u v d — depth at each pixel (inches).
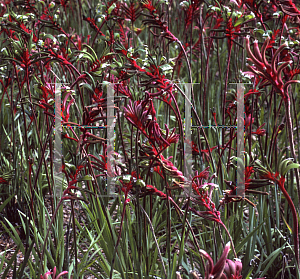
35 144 95.4
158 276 71.0
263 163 83.2
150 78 60.4
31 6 91.0
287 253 81.2
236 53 112.7
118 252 68.7
